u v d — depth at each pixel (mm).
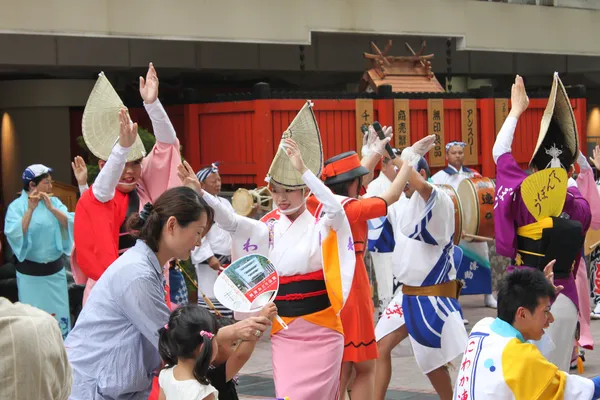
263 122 10844
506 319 4141
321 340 4977
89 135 5879
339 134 11500
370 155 5566
